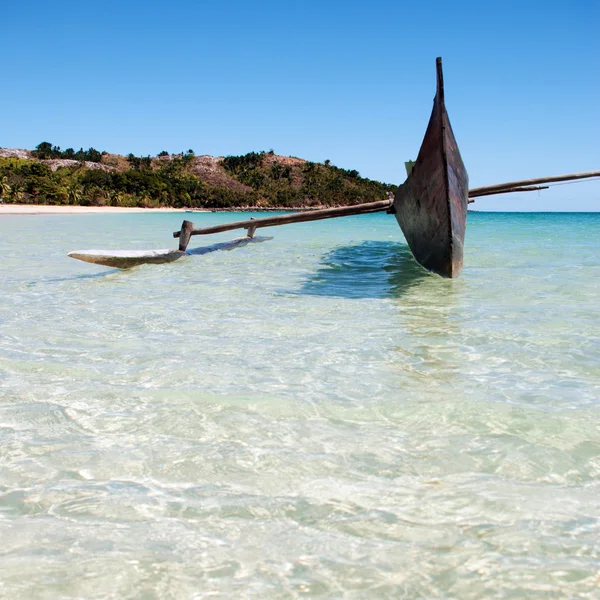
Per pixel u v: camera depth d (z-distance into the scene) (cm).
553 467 249
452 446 271
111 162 15712
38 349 452
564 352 438
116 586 173
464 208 966
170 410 319
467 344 467
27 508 217
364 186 18212
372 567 182
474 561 184
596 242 1612
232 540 197
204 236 2173
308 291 764
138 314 602
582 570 179
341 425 298
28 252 1352
